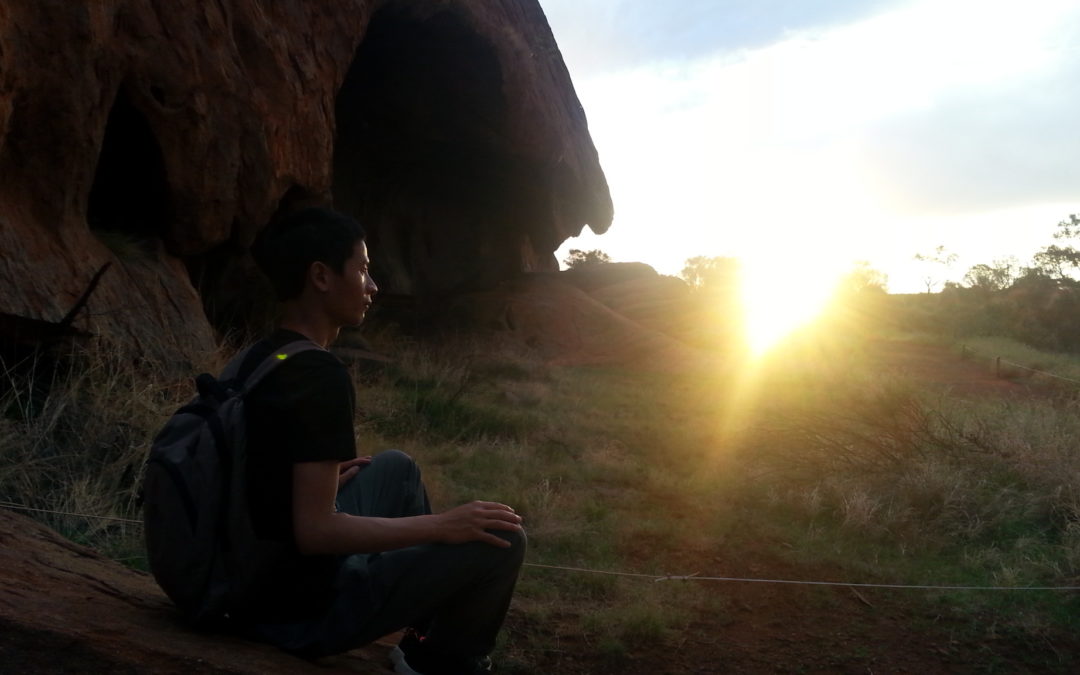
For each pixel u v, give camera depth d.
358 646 2.27
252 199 9.09
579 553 5.10
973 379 16.39
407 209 18.73
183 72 7.91
